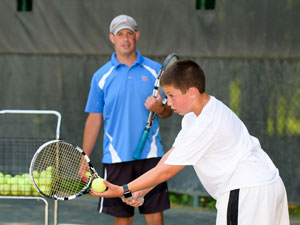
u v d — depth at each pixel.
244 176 7.64
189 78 7.63
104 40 17.23
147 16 16.83
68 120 17.70
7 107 17.94
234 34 16.20
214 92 16.55
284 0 15.56
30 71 17.78
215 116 7.61
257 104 16.14
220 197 7.82
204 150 7.64
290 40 15.59
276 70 15.87
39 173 10.59
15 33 17.73
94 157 17.58
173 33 16.69
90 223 15.23
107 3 17.09
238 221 7.64
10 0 17.66
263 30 15.89
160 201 11.05
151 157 11.02
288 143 15.89
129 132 10.97
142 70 11.17
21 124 17.91
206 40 16.47
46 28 17.58
